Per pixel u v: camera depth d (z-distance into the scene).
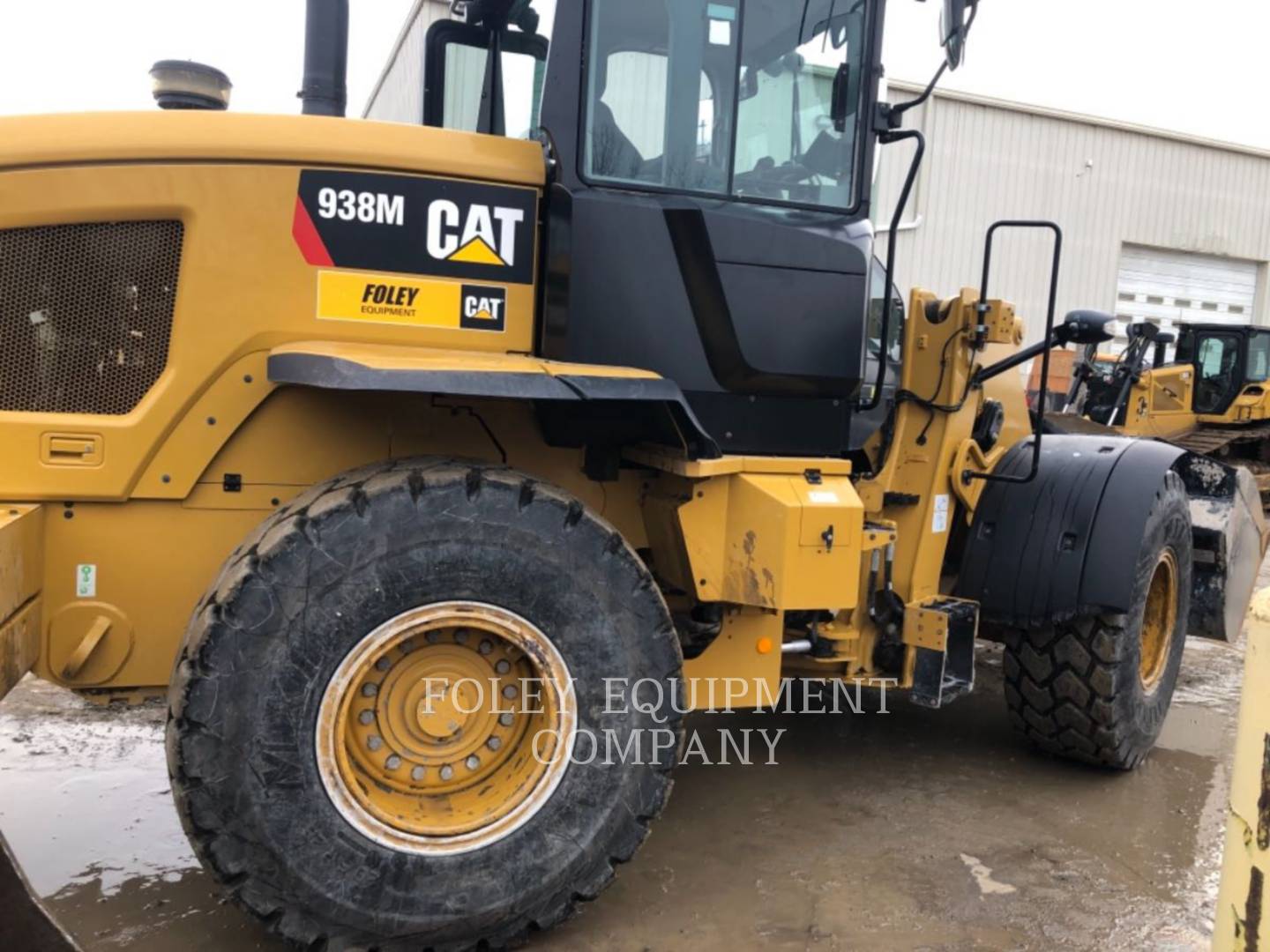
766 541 2.84
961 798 3.59
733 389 2.92
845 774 3.78
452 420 2.79
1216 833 3.36
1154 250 19.70
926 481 3.60
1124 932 2.71
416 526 2.29
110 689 2.54
